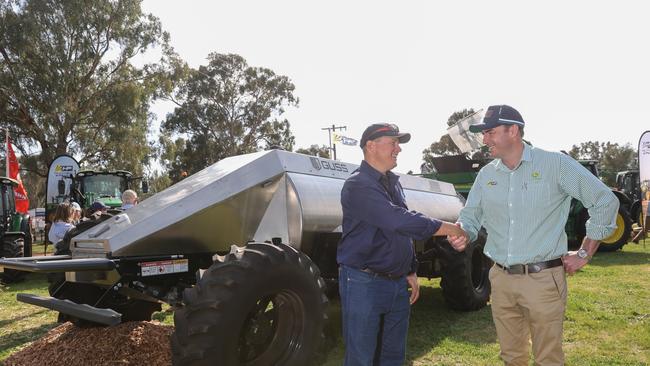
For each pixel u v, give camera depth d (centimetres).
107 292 342
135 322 410
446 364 396
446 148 4056
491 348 433
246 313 301
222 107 4666
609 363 394
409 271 271
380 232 253
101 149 3073
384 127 258
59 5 2723
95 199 1349
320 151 3891
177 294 368
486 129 266
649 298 614
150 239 346
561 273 261
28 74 2700
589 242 258
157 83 3253
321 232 394
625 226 1109
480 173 289
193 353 283
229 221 374
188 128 4634
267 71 4716
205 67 4641
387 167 264
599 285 702
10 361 377
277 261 319
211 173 399
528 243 261
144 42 3073
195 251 379
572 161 260
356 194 252
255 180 374
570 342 450
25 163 2927
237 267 302
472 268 582
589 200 255
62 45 2738
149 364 360
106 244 336
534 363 268
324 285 356
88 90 2933
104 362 355
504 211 269
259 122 4750
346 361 257
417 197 537
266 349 334
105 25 2911
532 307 260
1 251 898
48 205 1522
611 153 6600
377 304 253
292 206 381
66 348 373
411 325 509
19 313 597
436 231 250
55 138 2859
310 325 339
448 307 575
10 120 2847
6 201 955
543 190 259
